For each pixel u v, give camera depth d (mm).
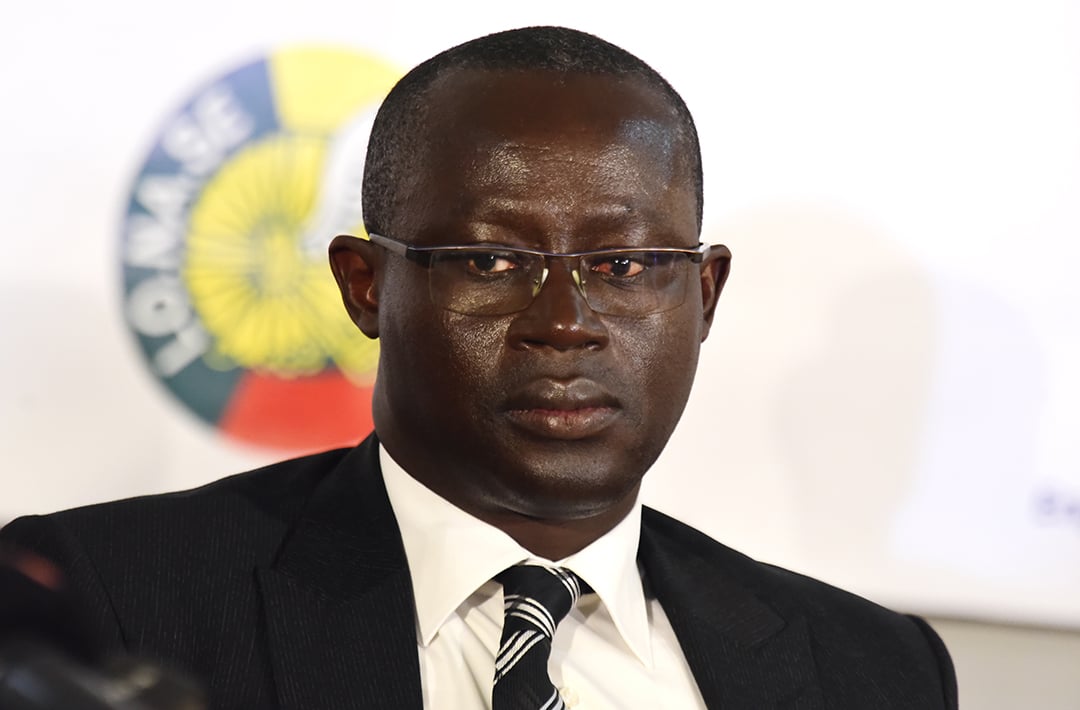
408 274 3506
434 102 3555
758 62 5836
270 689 3430
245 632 3512
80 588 3416
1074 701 5887
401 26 5773
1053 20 5852
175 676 1543
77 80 5613
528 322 3381
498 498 3596
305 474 4051
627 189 3467
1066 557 5805
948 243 5832
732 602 4109
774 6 5848
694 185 3748
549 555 3736
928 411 5816
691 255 3605
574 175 3428
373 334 3773
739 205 5816
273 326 5742
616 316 3459
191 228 5699
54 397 5555
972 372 5824
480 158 3434
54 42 5602
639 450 3533
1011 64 5852
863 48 5855
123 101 5645
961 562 5809
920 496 5809
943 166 5836
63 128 5594
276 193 5754
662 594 4031
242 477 3996
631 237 3467
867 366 5820
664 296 3537
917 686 4082
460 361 3416
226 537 3701
